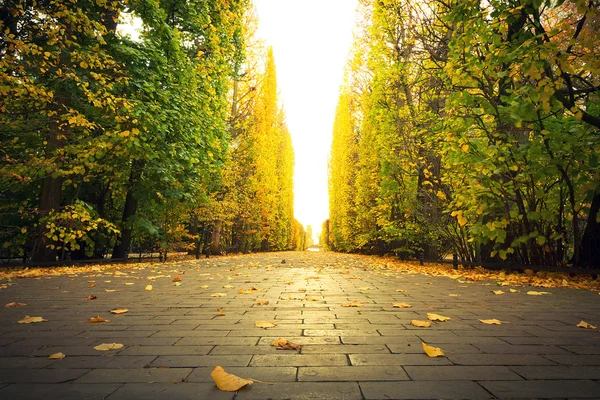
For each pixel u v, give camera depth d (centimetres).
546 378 187
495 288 568
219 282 647
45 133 907
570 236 798
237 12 1753
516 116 585
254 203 2603
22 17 755
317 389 173
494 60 579
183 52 1170
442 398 162
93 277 725
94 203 1283
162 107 1055
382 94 1314
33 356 228
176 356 227
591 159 576
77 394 168
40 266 920
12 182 926
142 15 1004
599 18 568
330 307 399
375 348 243
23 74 750
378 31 1327
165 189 1192
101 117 984
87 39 955
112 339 268
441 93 1111
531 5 511
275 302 433
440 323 319
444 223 1025
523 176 646
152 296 479
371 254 2417
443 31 1053
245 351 237
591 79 703
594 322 325
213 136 1393
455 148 697
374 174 1822
